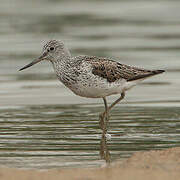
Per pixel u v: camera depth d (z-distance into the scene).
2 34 34.53
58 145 15.88
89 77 17.41
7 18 38.44
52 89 23.92
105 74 17.53
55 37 33.69
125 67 17.98
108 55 29.34
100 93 17.77
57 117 19.16
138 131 17.22
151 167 13.35
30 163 14.23
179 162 13.67
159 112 19.61
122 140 16.31
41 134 17.02
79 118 19.02
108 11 40.72
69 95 22.83
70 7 42.16
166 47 31.36
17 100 21.94
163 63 27.83
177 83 24.59
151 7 42.22
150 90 23.48
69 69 17.77
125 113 19.61
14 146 15.77
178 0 44.84
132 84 18.17
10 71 27.16
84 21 37.91
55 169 13.54
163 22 37.56
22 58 29.19
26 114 19.62
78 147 15.71
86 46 31.36
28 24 36.94
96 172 13.07
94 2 44.09
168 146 15.55
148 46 31.55
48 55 18.28
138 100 21.72
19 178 12.59
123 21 37.97
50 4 43.34
